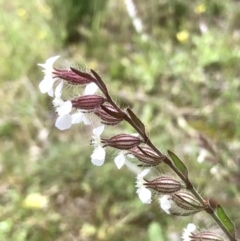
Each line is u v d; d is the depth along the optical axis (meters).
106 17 0.28
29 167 0.20
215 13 0.25
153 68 0.23
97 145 0.06
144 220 0.17
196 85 0.21
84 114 0.06
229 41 0.22
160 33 0.25
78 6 0.27
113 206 0.18
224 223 0.07
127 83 0.23
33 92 0.23
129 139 0.07
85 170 0.19
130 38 0.26
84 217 0.18
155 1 0.25
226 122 0.19
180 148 0.18
